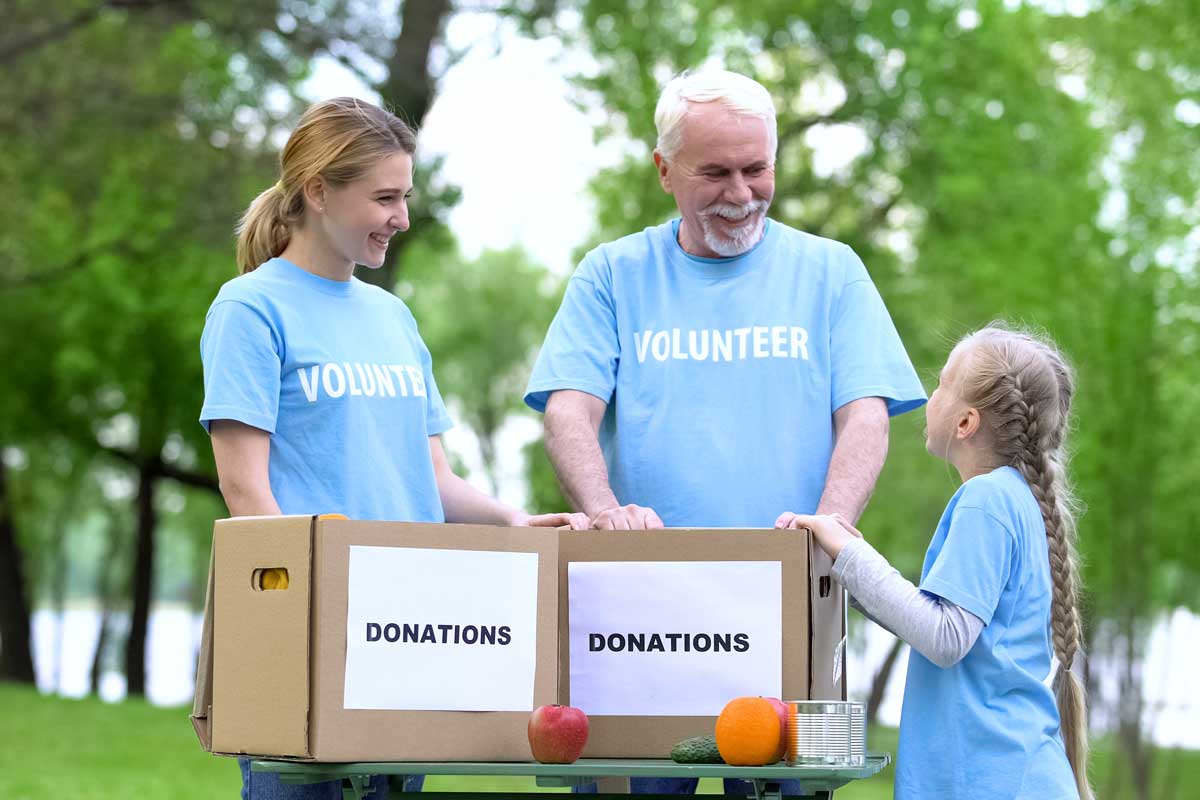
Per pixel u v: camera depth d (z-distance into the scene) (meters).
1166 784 13.05
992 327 3.10
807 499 3.05
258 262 2.96
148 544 20.03
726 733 2.39
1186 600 13.17
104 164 13.61
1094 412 11.38
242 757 2.52
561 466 3.06
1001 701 2.61
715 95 3.03
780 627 2.57
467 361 26.44
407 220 2.88
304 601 2.36
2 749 10.96
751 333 3.09
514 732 2.49
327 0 10.65
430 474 2.98
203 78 12.92
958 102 13.99
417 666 2.42
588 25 14.02
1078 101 12.02
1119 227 11.28
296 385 2.82
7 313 16.44
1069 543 2.84
